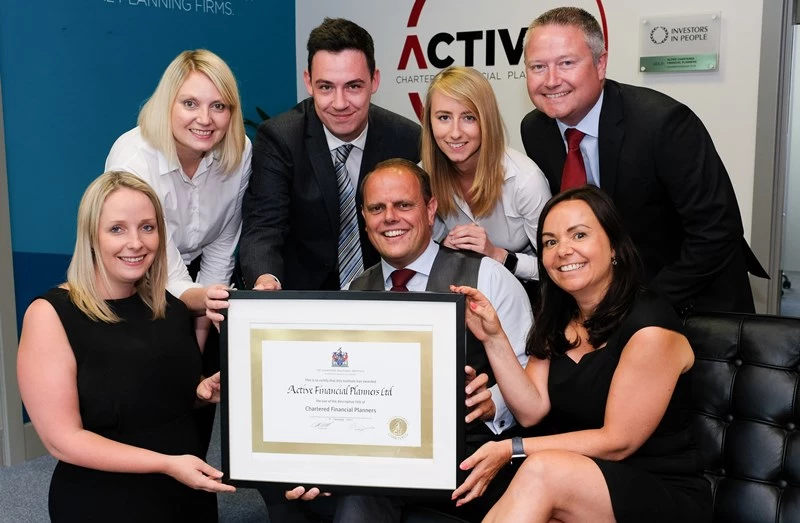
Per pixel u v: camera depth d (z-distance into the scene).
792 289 3.98
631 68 3.97
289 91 4.95
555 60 2.33
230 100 2.39
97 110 3.80
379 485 1.81
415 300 1.76
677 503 1.78
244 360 1.83
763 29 3.63
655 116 2.36
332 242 2.78
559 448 1.80
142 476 1.90
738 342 2.11
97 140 3.81
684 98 3.88
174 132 2.36
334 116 2.56
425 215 2.22
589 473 1.71
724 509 2.02
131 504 1.88
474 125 2.39
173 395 1.97
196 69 2.33
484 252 2.33
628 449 1.83
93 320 1.88
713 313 2.21
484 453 1.78
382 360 1.79
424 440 1.79
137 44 3.96
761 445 2.00
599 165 2.47
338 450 1.82
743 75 3.71
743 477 2.02
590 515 1.73
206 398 2.01
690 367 1.90
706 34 3.74
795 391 1.99
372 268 2.38
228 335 1.82
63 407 1.82
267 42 4.75
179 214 2.51
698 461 1.92
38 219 3.59
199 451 2.06
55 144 3.62
